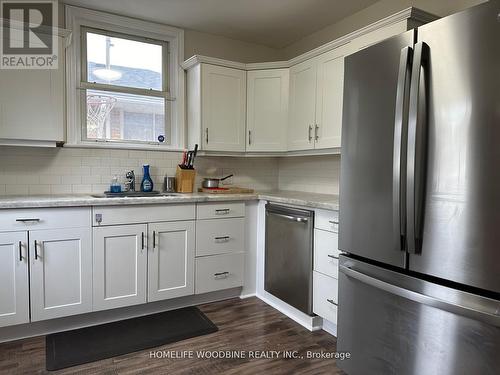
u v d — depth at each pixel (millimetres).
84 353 2090
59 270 2262
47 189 2766
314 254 2408
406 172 1465
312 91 2830
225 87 3123
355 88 1768
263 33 3375
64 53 2541
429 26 1406
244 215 2969
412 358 1500
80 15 2832
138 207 2490
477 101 1247
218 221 2838
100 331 2373
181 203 2650
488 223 1225
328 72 2662
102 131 3012
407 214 1454
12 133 2350
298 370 1970
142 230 2512
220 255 2865
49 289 2238
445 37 1348
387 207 1594
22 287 2162
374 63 1656
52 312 2252
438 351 1396
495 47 1199
